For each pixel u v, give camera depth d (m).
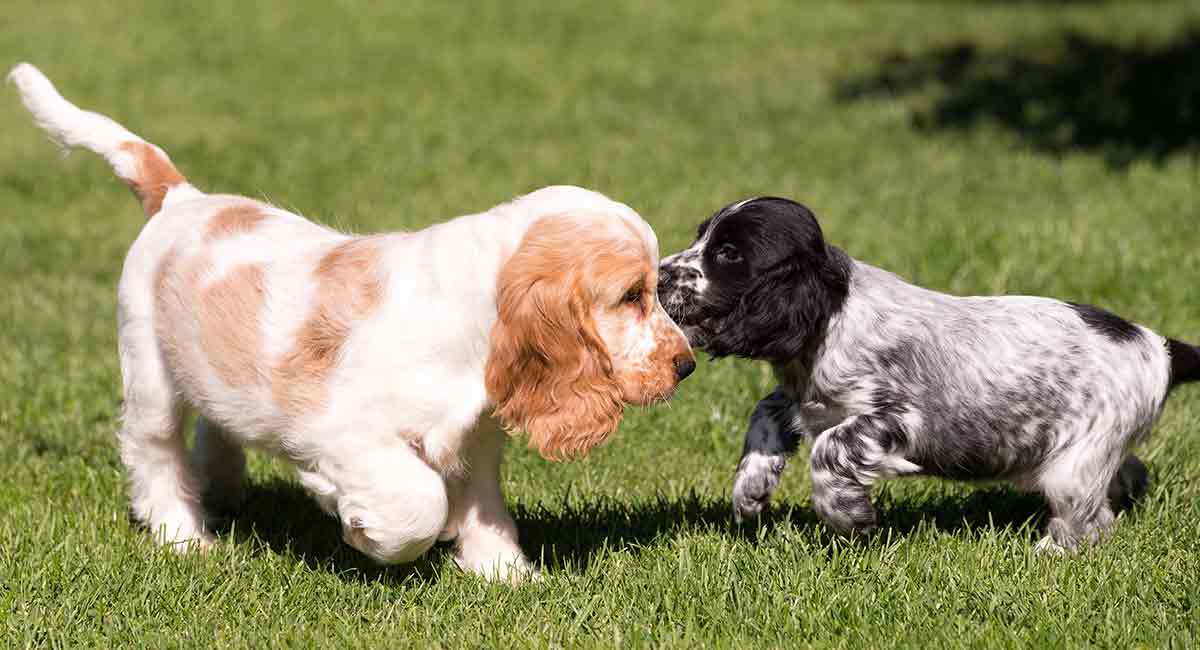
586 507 7.49
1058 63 25.03
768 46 28.38
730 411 9.05
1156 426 8.23
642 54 27.42
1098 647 5.56
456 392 5.93
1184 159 16.91
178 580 6.34
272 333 6.07
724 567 6.41
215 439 7.59
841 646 5.62
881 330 6.69
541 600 6.23
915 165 17.45
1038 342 6.79
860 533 6.72
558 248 5.76
